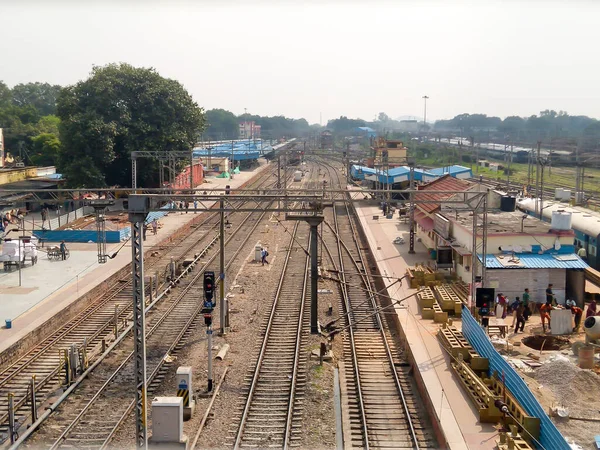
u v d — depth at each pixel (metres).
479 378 21.08
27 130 101.25
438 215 39.19
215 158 98.06
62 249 41.69
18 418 20.02
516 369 21.91
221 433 18.84
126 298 34.72
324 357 24.88
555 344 25.39
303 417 19.98
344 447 18.19
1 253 38.81
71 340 28.00
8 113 112.75
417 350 24.75
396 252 43.88
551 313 26.39
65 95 63.22
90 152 60.16
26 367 24.59
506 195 40.81
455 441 17.53
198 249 47.53
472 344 24.41
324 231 56.12
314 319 25.77
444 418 18.95
